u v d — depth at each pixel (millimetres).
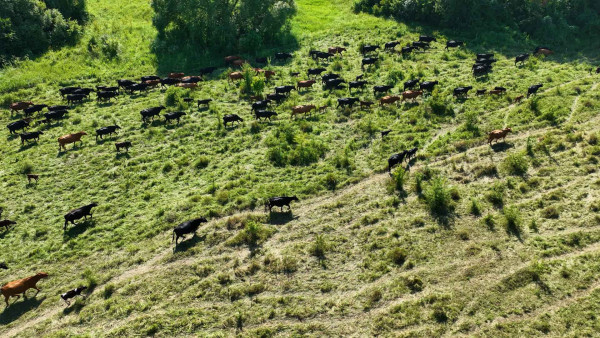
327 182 22906
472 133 26484
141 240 19484
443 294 15375
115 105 34344
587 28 48594
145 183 23953
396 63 41156
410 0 52812
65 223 20375
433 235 18375
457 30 49844
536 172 22016
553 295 15016
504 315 14453
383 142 26453
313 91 36094
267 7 47594
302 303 15578
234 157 26234
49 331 15117
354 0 59531
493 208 19703
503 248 17297
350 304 15375
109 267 17953
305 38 49500
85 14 51938
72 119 31844
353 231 19109
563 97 30438
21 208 22047
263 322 14930
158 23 46625
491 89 33438
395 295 15570
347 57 43750
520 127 26719
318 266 17281
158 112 31422
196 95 35594
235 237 19094
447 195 20141
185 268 17594
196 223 19453
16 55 42406
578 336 13445
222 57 45469
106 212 21641
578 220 18266
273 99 33844
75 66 41406
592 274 15625
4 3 43188
